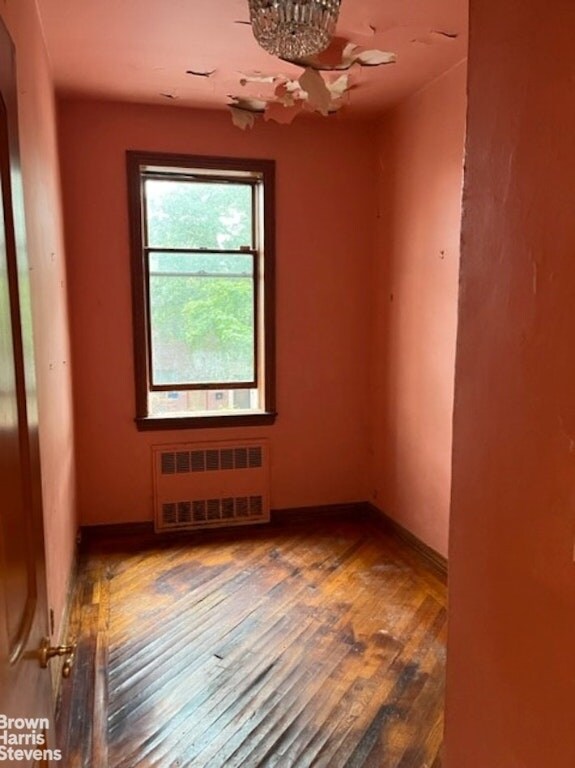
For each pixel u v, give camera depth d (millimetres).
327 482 4156
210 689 2223
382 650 2488
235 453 3932
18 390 1011
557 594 890
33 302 1991
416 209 3410
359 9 2379
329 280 3979
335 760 1873
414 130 3387
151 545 3631
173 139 3594
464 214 1095
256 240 3900
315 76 3057
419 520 3506
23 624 979
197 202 3779
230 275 3895
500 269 999
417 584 3104
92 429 3686
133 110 3514
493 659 1057
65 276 3303
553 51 861
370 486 4188
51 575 2232
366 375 4137
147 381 3766
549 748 919
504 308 993
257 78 3111
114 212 3568
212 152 3662
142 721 2047
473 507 1098
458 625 1160
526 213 932
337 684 2256
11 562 911
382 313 3918
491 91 1003
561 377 868
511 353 979
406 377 3605
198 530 3893
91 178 3508
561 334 865
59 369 2773
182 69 3000
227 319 3928
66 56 2834
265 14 1948
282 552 3527
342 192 3914
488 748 1083
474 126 1055
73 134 3451
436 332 3238
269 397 3959
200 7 2373
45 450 2152
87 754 1892
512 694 1008
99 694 2184
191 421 3822
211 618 2742
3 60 990
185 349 3879
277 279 3881
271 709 2115
